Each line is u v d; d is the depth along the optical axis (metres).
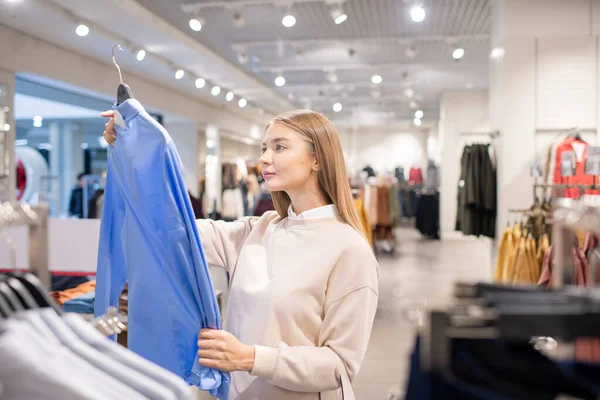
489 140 8.20
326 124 1.63
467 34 8.19
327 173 1.61
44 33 6.54
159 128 1.35
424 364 0.76
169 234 1.37
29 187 7.71
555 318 0.75
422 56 9.72
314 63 10.26
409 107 16.08
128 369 0.91
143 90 9.70
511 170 5.95
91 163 12.74
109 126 1.48
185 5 6.48
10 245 1.04
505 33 5.93
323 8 6.84
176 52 8.01
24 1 5.38
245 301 1.56
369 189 10.55
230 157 15.50
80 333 0.93
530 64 5.89
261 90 11.87
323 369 1.43
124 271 1.57
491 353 0.77
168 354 1.45
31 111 10.41
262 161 1.61
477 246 11.95
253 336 1.52
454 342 0.77
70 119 11.20
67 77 7.33
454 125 13.41
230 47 8.99
